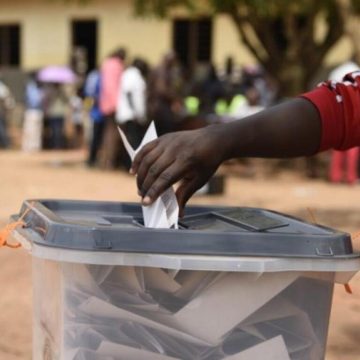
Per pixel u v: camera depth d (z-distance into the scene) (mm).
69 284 2205
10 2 26438
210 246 2100
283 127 2328
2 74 26156
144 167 2279
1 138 20094
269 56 14375
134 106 12938
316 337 2268
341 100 2381
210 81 17109
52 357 2365
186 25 24109
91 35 25797
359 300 5352
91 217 2617
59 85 19641
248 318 2199
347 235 2207
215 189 10961
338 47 21000
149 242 2092
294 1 13117
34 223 2326
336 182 12969
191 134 2289
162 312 2178
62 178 13258
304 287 2221
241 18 14297
